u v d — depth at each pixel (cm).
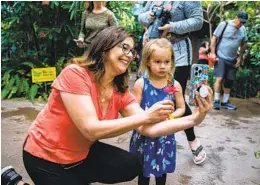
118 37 140
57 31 453
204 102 145
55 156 146
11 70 453
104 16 350
